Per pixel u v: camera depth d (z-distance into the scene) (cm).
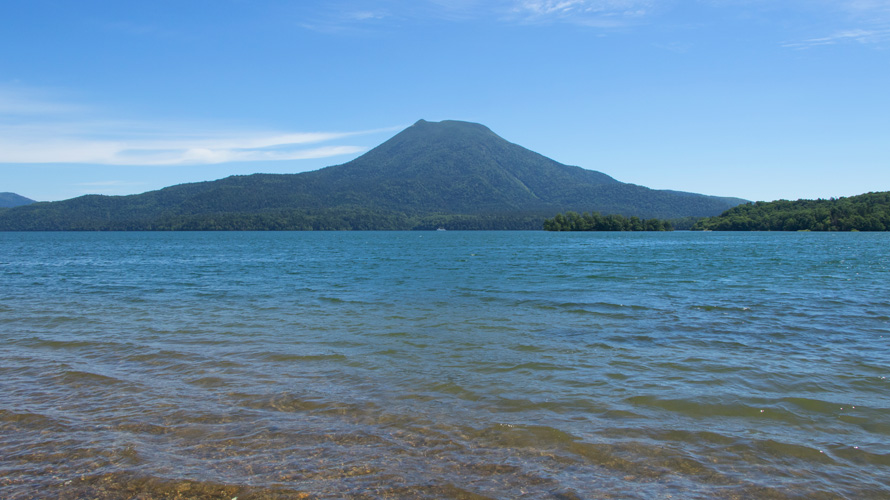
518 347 1240
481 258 5391
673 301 2017
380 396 885
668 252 6397
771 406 835
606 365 1077
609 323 1555
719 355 1160
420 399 870
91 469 626
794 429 746
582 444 694
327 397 880
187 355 1170
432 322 1583
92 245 10219
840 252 6122
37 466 634
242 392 908
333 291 2442
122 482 596
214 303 2039
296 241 12606
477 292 2362
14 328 1502
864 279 2922
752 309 1811
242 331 1447
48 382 968
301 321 1609
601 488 581
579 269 3784
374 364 1088
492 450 677
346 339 1337
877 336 1363
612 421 773
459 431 737
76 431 739
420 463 641
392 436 721
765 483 593
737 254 5834
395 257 5722
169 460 650
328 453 668
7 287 2709
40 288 2655
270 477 606
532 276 3206
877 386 935
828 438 716
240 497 563
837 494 571
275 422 771
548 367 1062
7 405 843
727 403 848
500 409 822
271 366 1075
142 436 721
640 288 2494
